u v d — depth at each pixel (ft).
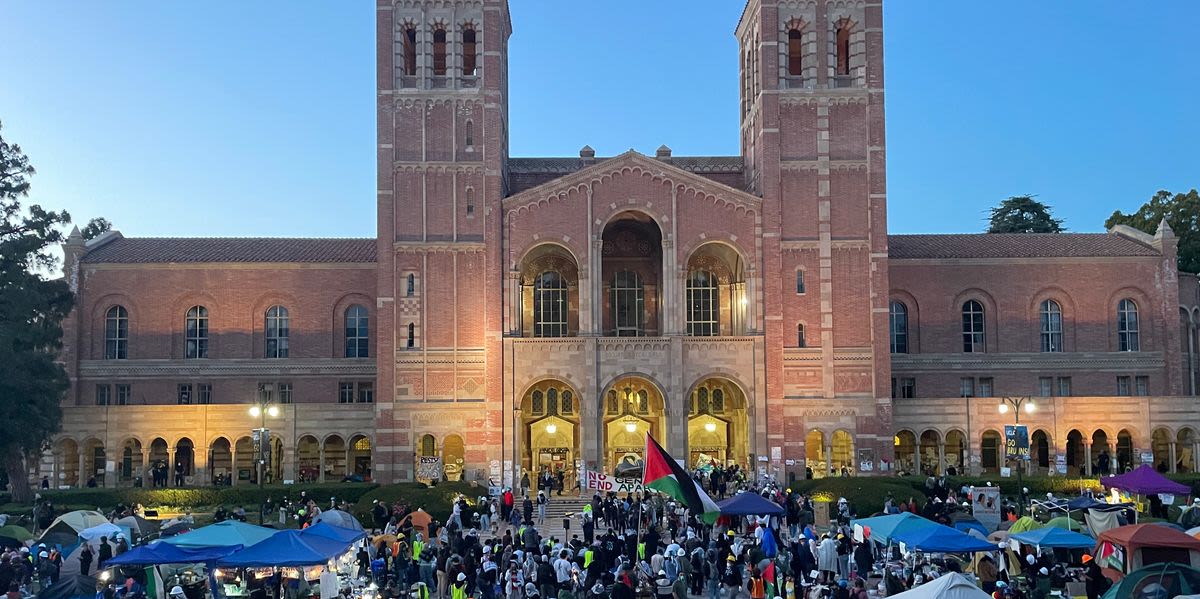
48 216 252.62
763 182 276.41
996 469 298.15
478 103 277.64
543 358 270.26
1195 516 184.65
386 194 274.36
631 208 274.98
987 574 141.18
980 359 308.81
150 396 300.40
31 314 245.04
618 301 302.86
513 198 273.33
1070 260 312.29
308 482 264.52
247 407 274.98
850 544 155.74
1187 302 324.60
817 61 280.31
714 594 148.25
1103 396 297.74
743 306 285.43
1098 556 147.43
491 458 266.16
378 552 162.30
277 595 144.25
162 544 128.98
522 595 136.15
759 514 161.17
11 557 143.02
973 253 312.91
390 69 277.23
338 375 303.07
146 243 314.76
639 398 287.48
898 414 280.72
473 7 280.31
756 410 269.85
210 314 303.68
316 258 307.17
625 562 131.75
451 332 272.10
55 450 272.31
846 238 276.21
